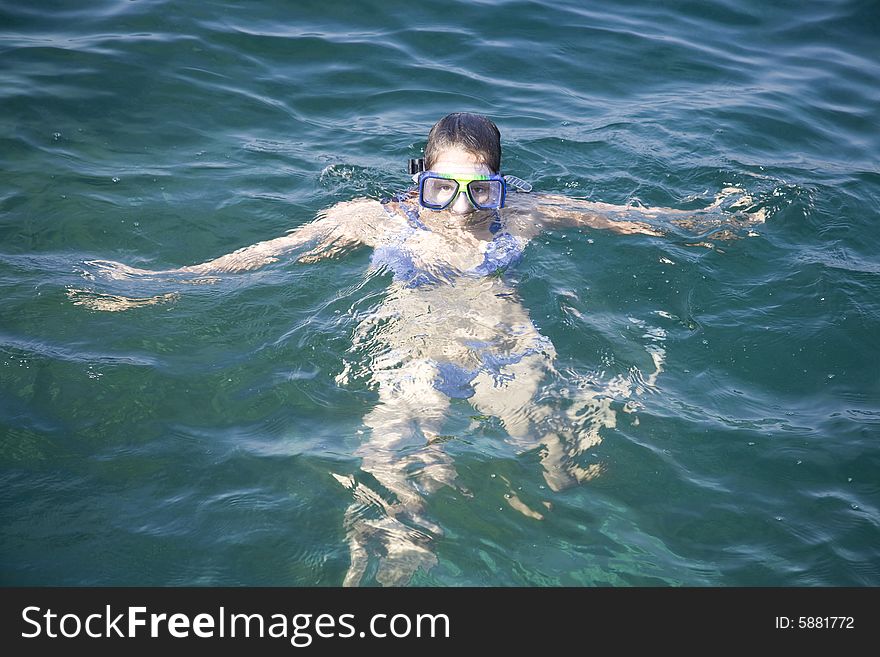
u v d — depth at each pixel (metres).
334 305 4.13
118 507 3.11
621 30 8.09
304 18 7.75
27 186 5.12
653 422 3.61
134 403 3.58
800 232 5.10
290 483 3.23
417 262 4.36
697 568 3.00
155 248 4.72
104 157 5.56
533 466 3.33
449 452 3.35
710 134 6.41
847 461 3.51
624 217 4.97
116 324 4.00
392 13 7.98
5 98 6.02
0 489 3.13
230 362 3.82
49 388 3.62
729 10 8.68
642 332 4.15
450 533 3.04
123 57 6.77
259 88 6.66
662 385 3.84
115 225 4.86
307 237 4.64
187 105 6.30
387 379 3.69
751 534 3.15
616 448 3.45
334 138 6.10
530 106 6.74
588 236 4.77
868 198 5.56
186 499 3.15
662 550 3.05
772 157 6.16
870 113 7.05
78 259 4.52
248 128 6.14
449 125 4.53
